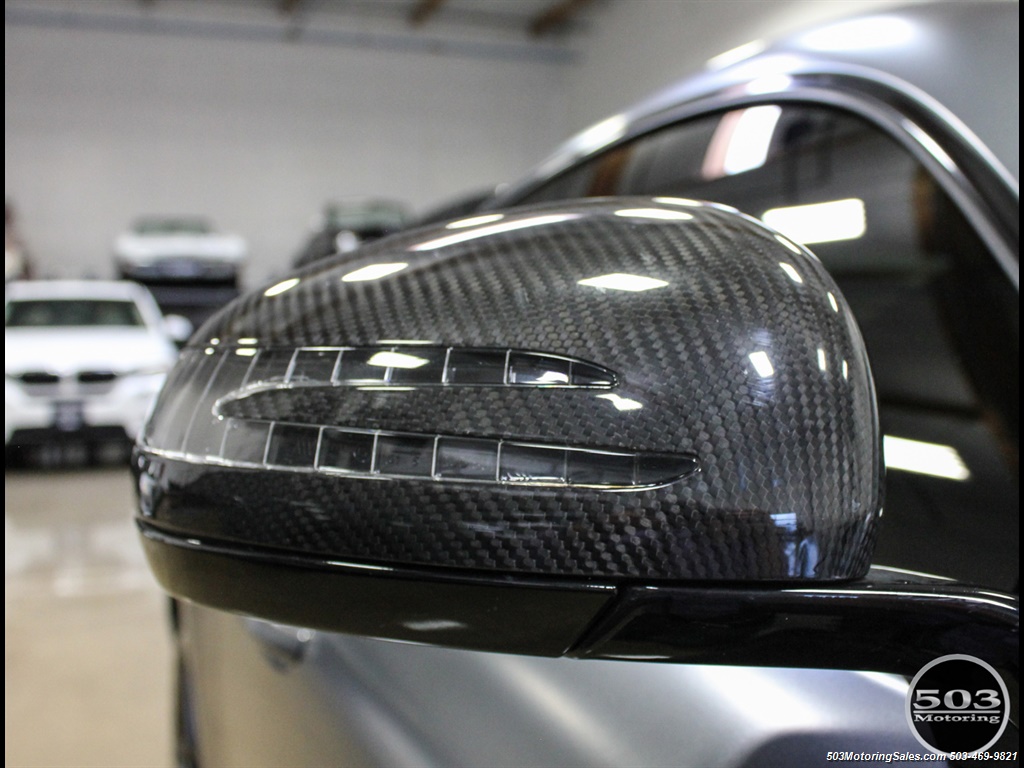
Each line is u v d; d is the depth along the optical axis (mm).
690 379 315
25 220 15836
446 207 1865
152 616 3139
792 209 844
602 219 370
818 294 333
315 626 342
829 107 831
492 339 329
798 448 309
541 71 17781
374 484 323
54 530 4375
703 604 317
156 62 16141
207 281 13484
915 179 727
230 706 910
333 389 336
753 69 965
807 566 312
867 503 315
